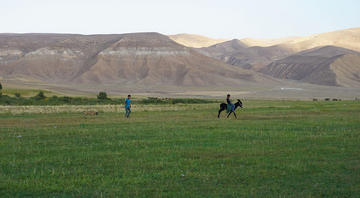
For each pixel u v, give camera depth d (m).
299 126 22.28
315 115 30.16
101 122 25.50
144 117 29.55
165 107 43.47
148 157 13.55
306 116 29.20
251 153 14.20
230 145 15.90
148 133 19.50
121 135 18.77
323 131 20.12
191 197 9.34
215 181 10.61
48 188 9.93
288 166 12.12
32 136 18.52
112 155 13.89
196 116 30.31
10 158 13.35
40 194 9.56
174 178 10.92
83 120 27.06
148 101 64.81
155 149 14.93
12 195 9.45
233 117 29.11
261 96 178.38
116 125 23.47
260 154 14.06
